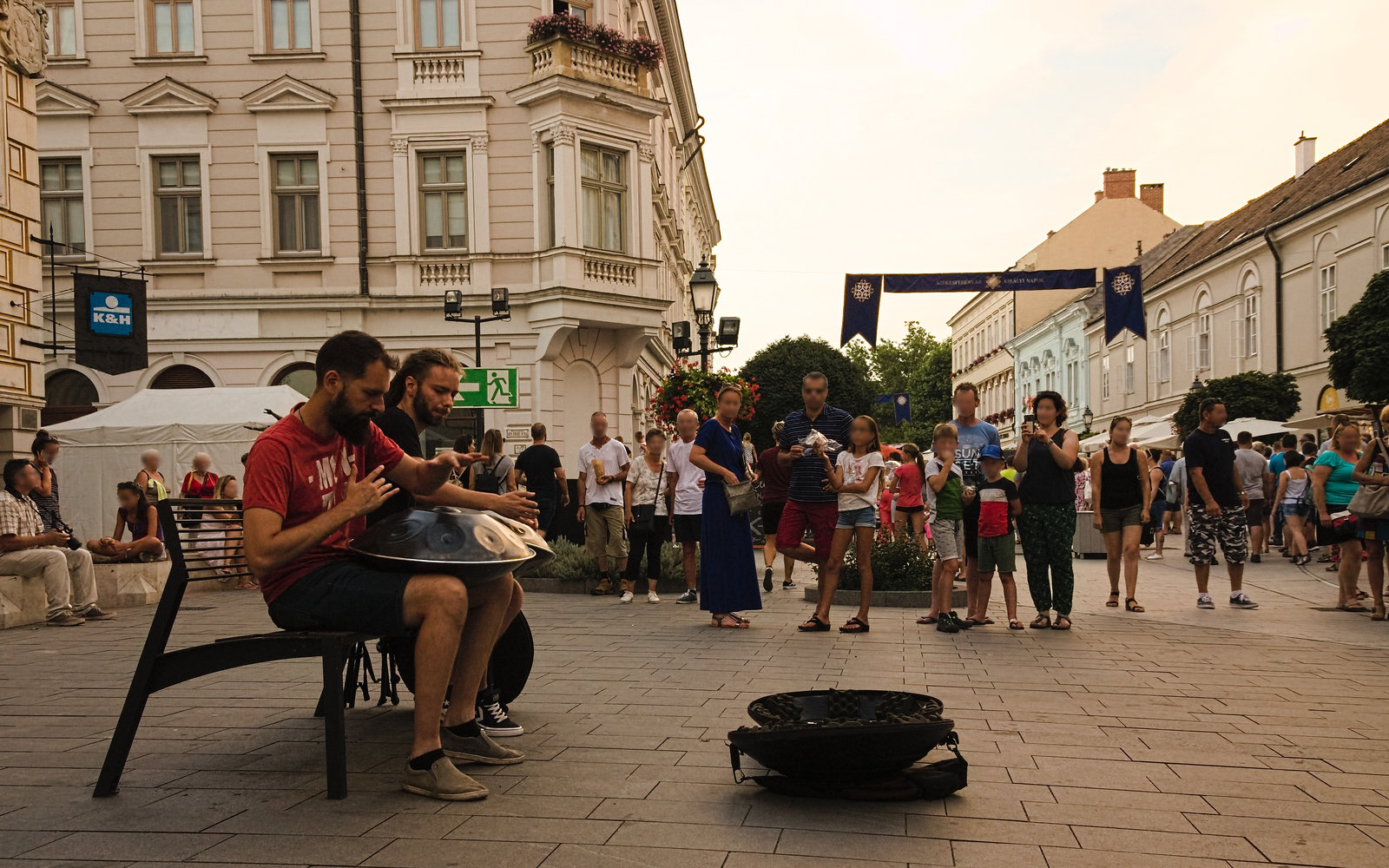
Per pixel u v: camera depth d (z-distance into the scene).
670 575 12.70
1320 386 33.06
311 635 3.86
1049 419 9.17
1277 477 19.02
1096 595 12.31
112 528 17.45
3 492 9.98
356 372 3.92
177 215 22.98
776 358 50.44
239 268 22.86
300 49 22.84
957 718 5.31
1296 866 3.16
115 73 22.81
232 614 10.88
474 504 4.70
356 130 22.75
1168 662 7.18
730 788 3.99
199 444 17.30
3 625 9.41
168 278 22.86
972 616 9.48
